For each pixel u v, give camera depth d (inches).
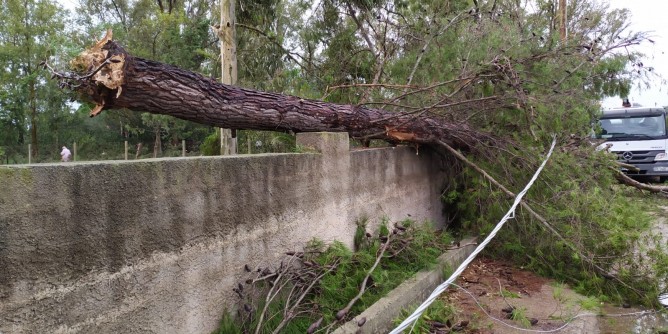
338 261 155.7
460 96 230.2
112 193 92.4
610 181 242.7
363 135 209.2
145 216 99.7
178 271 108.1
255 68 481.4
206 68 837.2
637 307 192.7
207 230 117.0
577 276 209.3
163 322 104.0
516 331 157.9
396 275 179.2
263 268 135.9
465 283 205.0
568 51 240.8
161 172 103.7
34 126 1203.2
